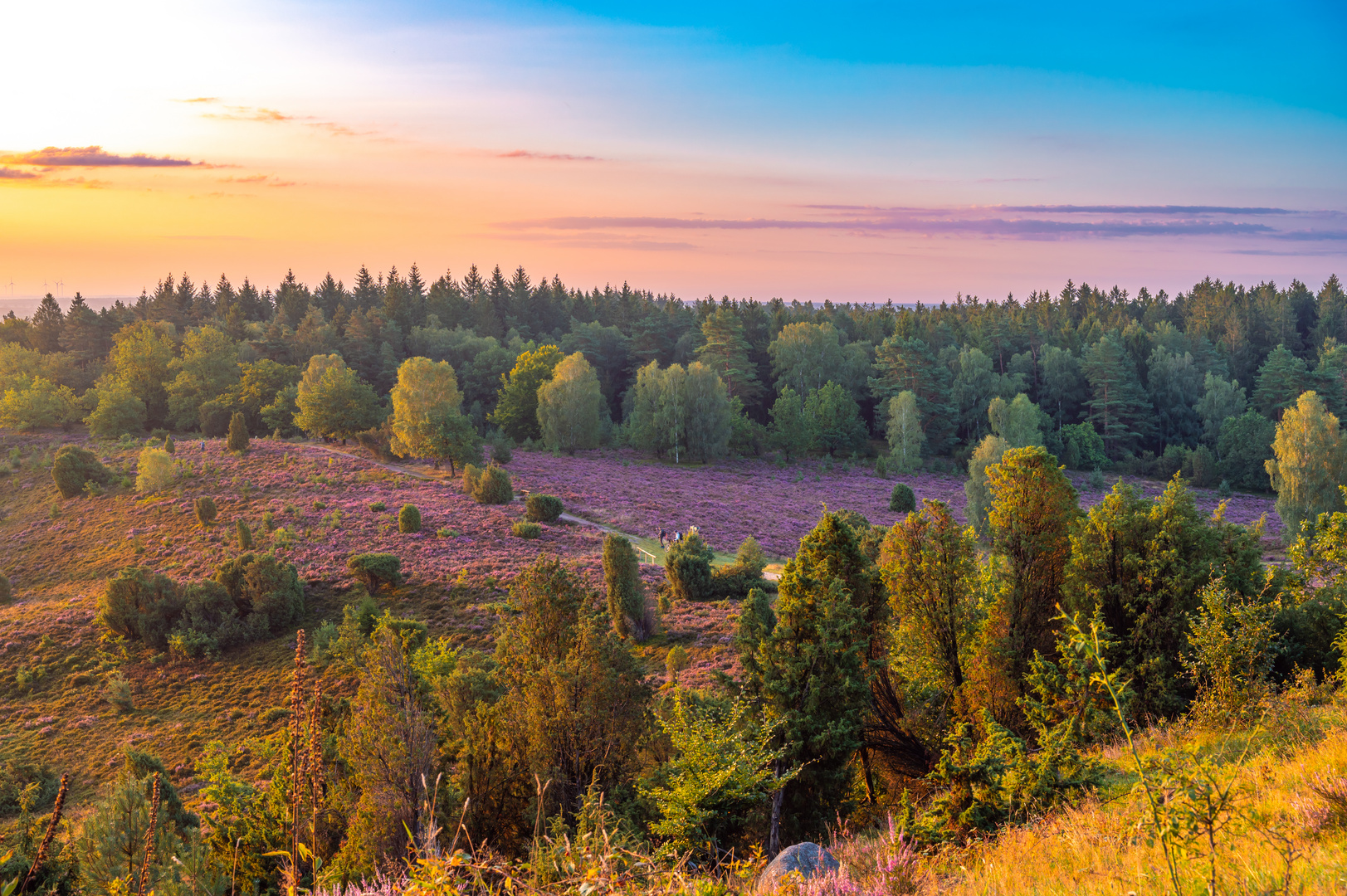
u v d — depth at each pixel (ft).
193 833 56.95
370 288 586.04
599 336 449.89
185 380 339.57
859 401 414.62
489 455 288.10
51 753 106.52
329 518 192.95
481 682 68.69
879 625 71.20
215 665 129.80
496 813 54.19
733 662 111.45
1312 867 14.70
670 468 316.19
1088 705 53.67
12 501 234.58
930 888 20.81
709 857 40.68
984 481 234.79
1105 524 73.10
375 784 46.98
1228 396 361.71
